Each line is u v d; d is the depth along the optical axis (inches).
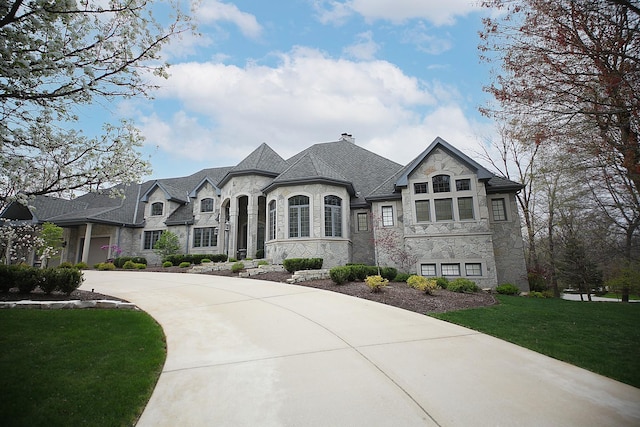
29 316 275.7
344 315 308.5
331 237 715.4
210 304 349.7
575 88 274.5
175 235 978.7
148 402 151.7
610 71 244.2
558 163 509.0
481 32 302.7
